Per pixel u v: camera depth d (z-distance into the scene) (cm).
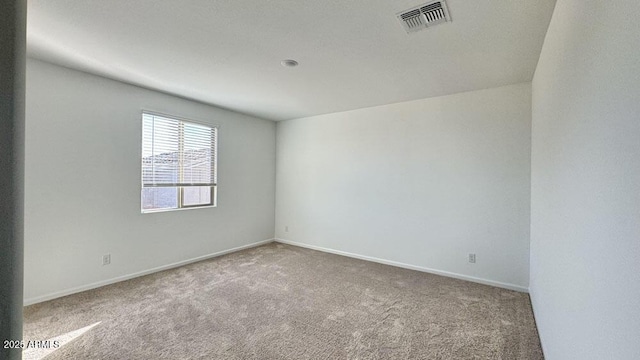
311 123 486
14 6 61
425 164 372
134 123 333
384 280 337
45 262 271
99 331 219
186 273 353
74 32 211
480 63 258
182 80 311
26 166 260
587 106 113
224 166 441
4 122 59
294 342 209
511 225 316
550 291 181
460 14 183
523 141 310
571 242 133
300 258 425
